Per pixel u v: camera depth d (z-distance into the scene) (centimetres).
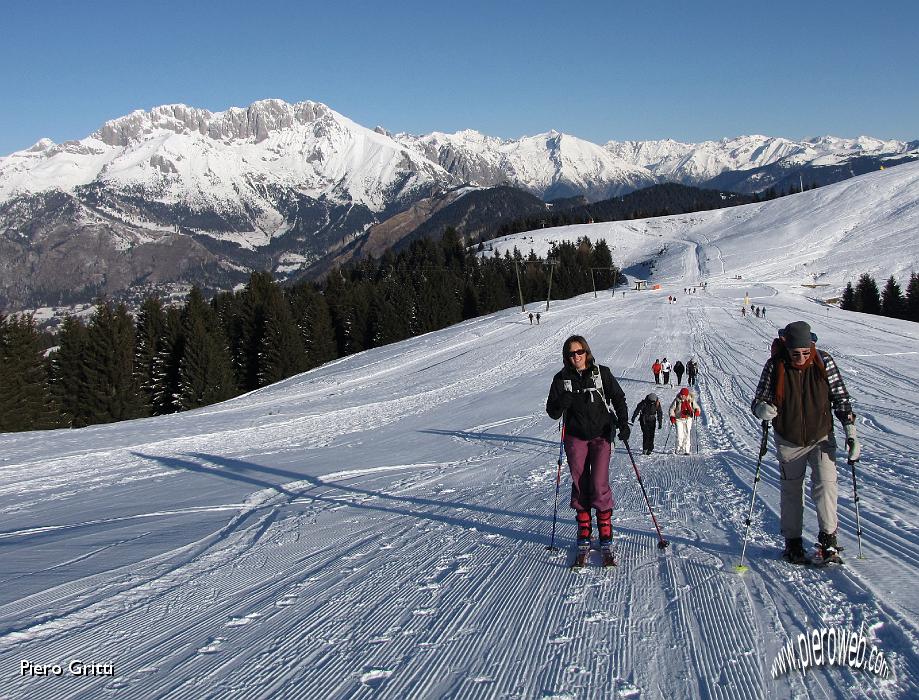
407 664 404
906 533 652
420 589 542
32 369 4988
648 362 3897
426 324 8706
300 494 1055
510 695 360
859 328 5709
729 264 14075
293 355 6688
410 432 2016
